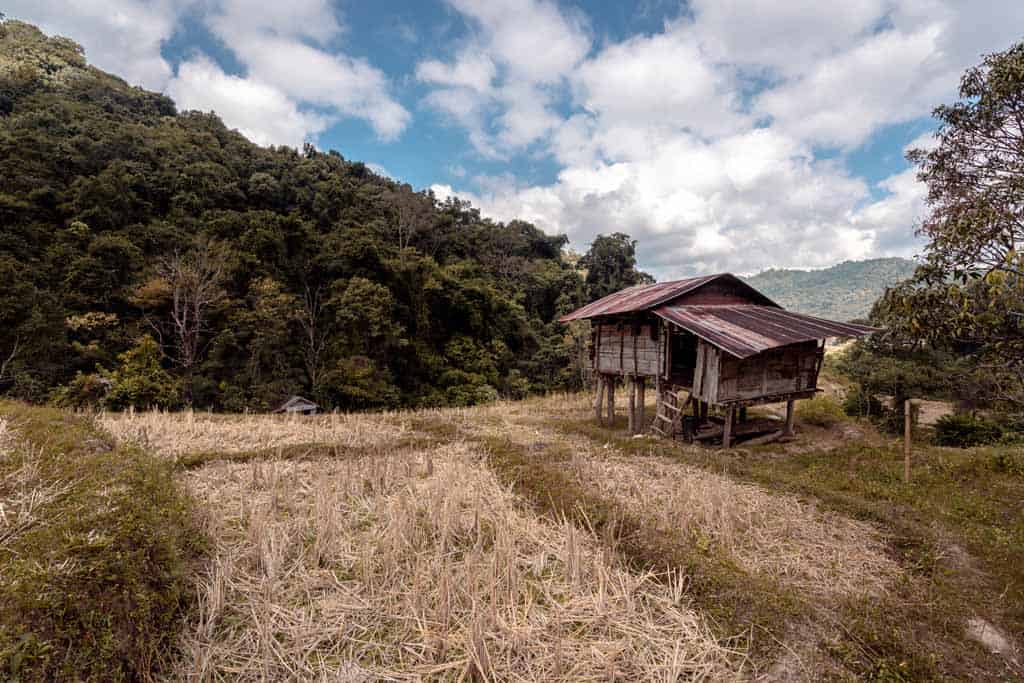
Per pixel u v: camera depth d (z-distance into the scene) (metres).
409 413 16.16
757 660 3.52
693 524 6.05
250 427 11.29
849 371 21.33
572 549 4.79
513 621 3.79
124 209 30.41
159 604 3.29
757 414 16.14
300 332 30.16
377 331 29.42
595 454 9.48
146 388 18.95
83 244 26.53
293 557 4.86
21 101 41.50
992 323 4.92
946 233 5.43
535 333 44.53
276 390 26.22
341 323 29.14
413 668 3.34
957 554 5.49
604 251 55.22
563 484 7.20
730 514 6.21
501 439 10.52
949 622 4.09
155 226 30.39
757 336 10.72
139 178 33.19
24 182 27.73
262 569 4.50
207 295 26.89
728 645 3.69
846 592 4.59
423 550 5.00
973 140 6.88
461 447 9.64
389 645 3.58
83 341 23.52
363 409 29.19
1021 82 5.78
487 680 3.22
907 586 4.72
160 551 3.62
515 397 35.66
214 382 25.36
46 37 69.19
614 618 3.94
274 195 41.78
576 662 3.43
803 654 3.57
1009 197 5.51
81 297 23.86
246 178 45.41
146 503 4.27
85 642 2.57
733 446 12.02
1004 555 5.43
